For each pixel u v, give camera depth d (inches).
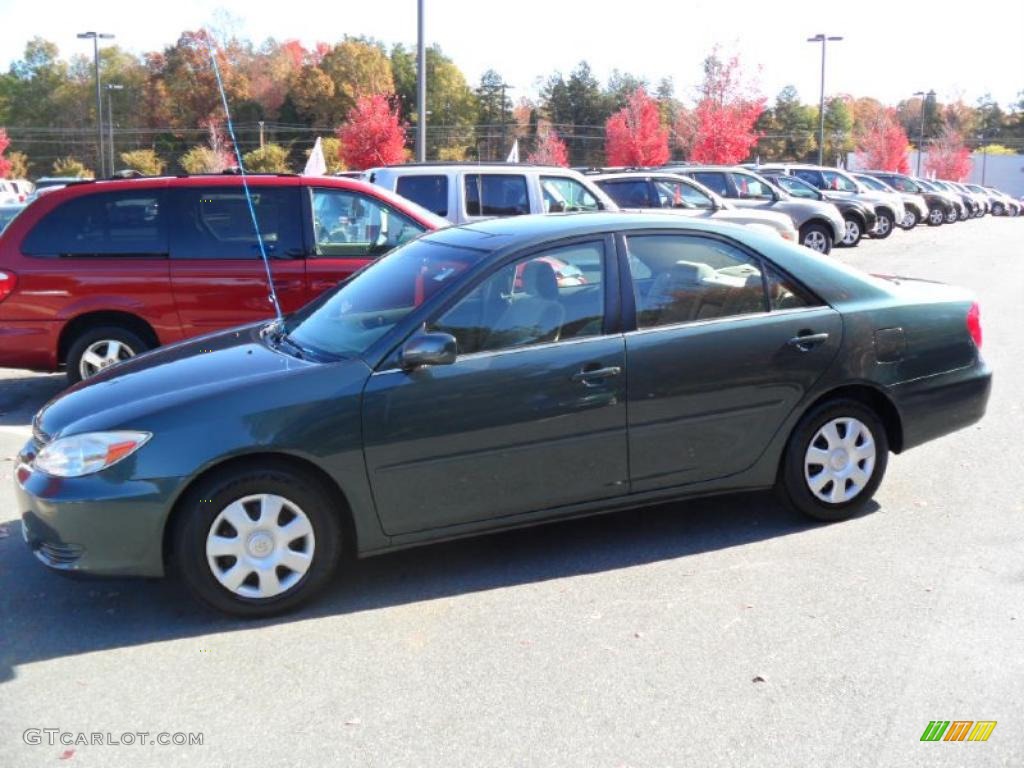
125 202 299.3
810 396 193.3
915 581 173.8
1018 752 123.2
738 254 192.4
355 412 163.6
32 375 376.2
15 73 3710.6
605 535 199.3
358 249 308.0
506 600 169.8
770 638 153.6
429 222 313.9
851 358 195.5
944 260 818.8
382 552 172.2
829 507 200.4
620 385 178.2
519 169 456.1
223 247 300.7
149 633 160.6
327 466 162.9
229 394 162.1
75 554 158.2
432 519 172.4
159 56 2891.2
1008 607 162.9
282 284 301.4
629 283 182.9
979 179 3799.2
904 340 201.5
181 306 298.4
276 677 144.8
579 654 149.7
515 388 171.9
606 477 181.6
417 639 155.9
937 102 4702.3
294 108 3189.0
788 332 190.7
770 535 196.9
